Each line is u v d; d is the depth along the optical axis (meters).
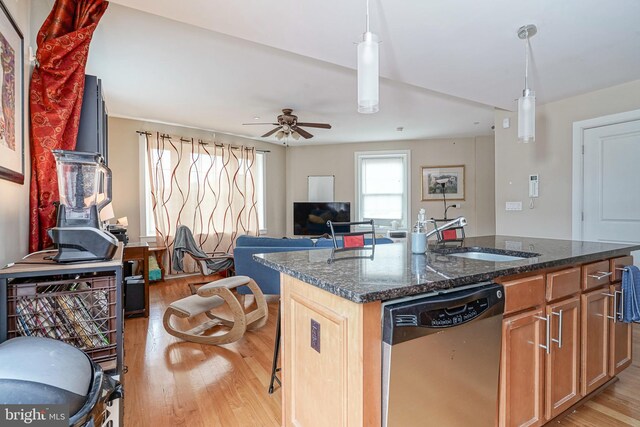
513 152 4.09
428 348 1.11
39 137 1.74
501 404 1.37
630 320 1.93
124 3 1.83
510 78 2.97
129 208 4.87
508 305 1.37
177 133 5.33
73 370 0.91
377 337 1.05
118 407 1.18
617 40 2.28
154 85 3.57
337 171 6.92
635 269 1.97
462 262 1.53
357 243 1.88
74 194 1.35
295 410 1.46
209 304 2.89
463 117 4.92
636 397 1.91
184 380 2.13
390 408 1.05
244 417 1.76
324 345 1.22
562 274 1.62
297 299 1.42
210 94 3.87
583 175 3.51
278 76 3.35
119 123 4.80
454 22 2.04
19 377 0.80
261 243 3.97
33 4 1.92
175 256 4.53
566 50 2.43
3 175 1.35
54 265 1.23
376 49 1.53
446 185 6.45
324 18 1.98
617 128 3.24
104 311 1.28
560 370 1.62
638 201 3.14
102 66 3.09
